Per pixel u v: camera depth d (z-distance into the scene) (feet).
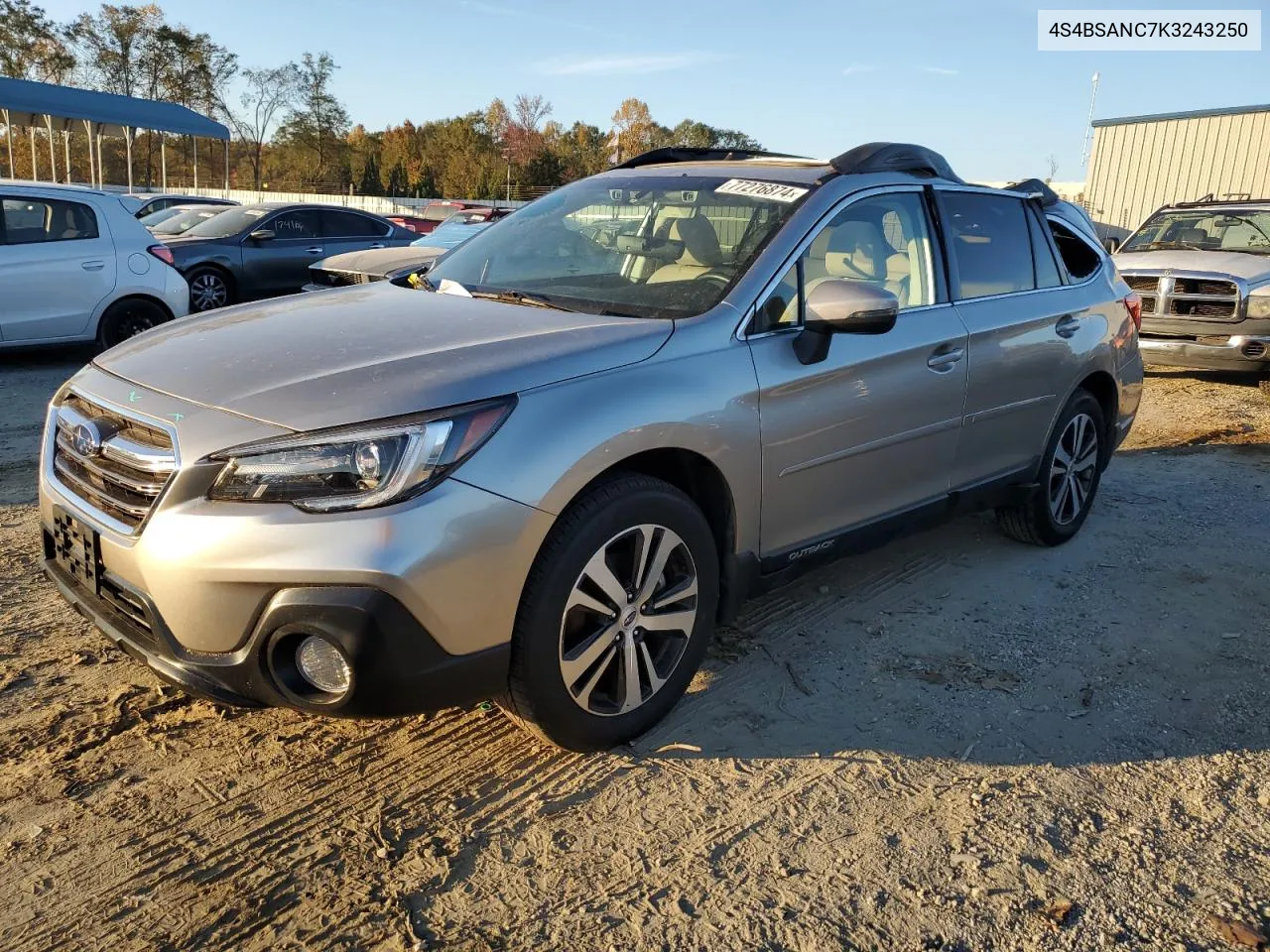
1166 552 16.20
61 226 29.14
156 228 48.19
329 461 7.79
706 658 11.95
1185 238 35.53
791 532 11.23
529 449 8.43
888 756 10.07
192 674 8.09
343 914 7.66
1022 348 14.20
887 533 12.66
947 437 13.12
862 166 12.55
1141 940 7.70
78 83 179.52
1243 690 11.69
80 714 10.23
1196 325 30.45
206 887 7.89
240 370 9.00
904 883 8.23
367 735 10.09
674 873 8.25
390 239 47.50
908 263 12.85
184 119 88.53
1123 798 9.53
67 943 7.28
